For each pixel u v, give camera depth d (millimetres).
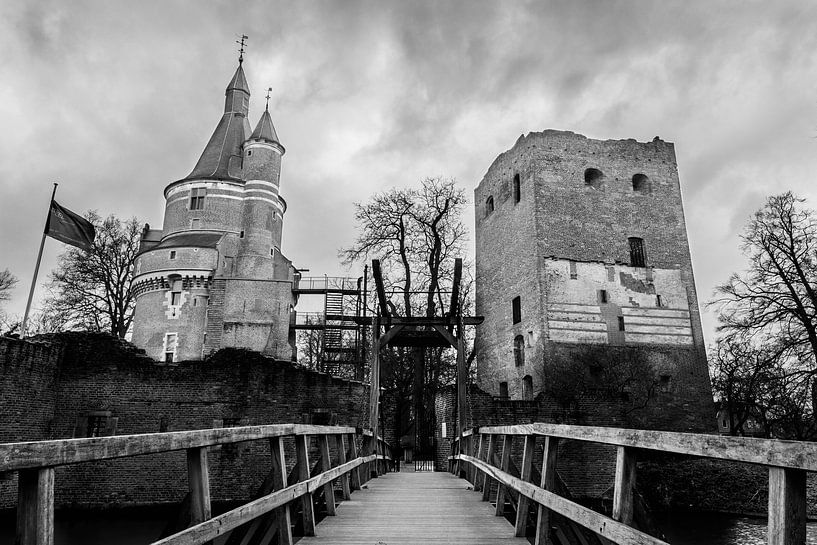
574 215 33094
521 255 33531
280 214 47125
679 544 17156
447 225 37375
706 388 31266
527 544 6684
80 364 21641
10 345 19016
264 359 22578
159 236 50188
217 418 21656
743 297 26375
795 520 2215
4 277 41188
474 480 12539
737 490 21469
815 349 23672
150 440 3184
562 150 34125
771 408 25047
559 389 27734
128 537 17062
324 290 45031
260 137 45812
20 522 2346
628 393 29109
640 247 33594
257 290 41188
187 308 42562
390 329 20156
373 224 36969
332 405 22766
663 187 34781
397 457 27188
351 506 9922
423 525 7996
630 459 3523
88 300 41188
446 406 24562
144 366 21906
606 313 31625
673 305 32562
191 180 48875
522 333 32469
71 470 20234
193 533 3420
